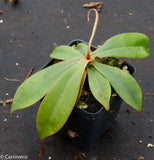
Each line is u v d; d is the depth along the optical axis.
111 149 0.42
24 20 0.59
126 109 0.47
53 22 0.58
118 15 0.60
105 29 0.57
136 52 0.35
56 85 0.33
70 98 0.32
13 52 0.54
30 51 0.54
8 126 0.44
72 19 0.59
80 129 0.38
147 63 0.52
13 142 0.43
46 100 0.32
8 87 0.49
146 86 0.49
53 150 0.42
